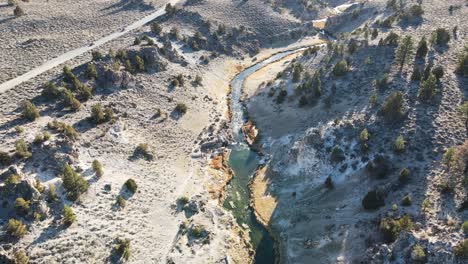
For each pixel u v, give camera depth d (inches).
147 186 2704.2
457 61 3467.0
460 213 2122.3
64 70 3371.1
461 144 2581.2
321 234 2448.3
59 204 2239.2
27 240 1991.9
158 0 5644.7
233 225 2635.3
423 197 2294.5
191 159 3179.1
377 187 2518.5
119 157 2837.1
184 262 2249.0
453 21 4328.3
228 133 3599.9
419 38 4060.0
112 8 5211.6
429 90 2965.1
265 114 3799.2
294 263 2365.9
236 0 6058.1
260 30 5629.9
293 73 3991.1
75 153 2600.9
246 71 4840.1
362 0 7500.0
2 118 2837.1
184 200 2689.5
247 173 3147.1
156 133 3277.6
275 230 2615.7
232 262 2348.7
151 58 4008.4
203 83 4227.4
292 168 3002.0
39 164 2420.0
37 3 4995.1
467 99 2972.4
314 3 6712.6
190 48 4773.6
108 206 2390.5
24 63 3676.2
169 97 3732.8
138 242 2279.8
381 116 2977.4
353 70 3774.6
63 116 3009.4
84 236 2138.3
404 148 2667.3
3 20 4397.1
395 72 3484.3
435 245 1918.1
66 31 4429.1
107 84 3531.0
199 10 5531.5
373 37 4323.3
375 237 2212.1
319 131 2997.0
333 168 2829.7
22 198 2110.0
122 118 3253.0
